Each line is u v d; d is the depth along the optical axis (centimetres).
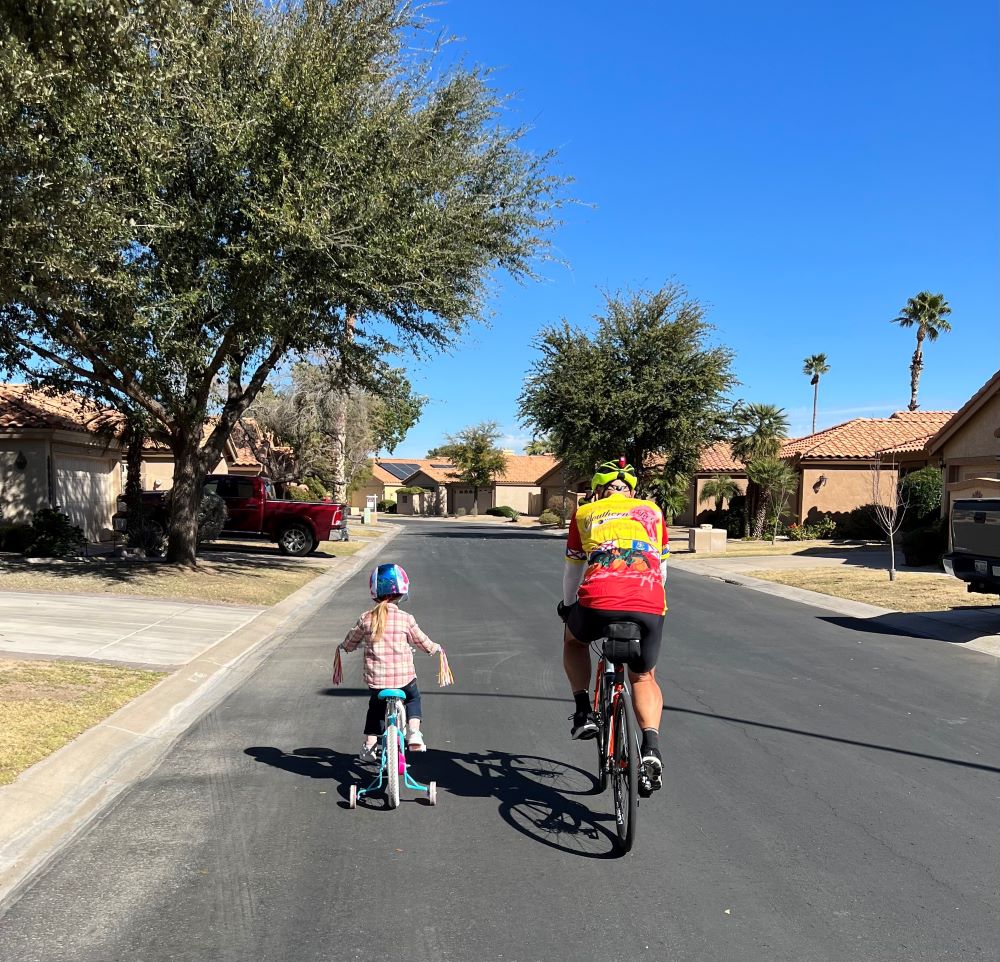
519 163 1706
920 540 2177
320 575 1941
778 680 894
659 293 3450
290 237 1245
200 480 1795
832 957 357
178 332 1335
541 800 543
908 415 3997
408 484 8281
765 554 2722
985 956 358
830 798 547
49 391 1673
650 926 383
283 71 1280
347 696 822
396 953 360
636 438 3484
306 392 3534
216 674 912
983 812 524
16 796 512
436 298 1502
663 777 587
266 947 365
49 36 684
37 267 829
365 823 502
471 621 1284
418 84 1515
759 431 3612
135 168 1136
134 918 389
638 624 467
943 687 865
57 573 1561
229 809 523
